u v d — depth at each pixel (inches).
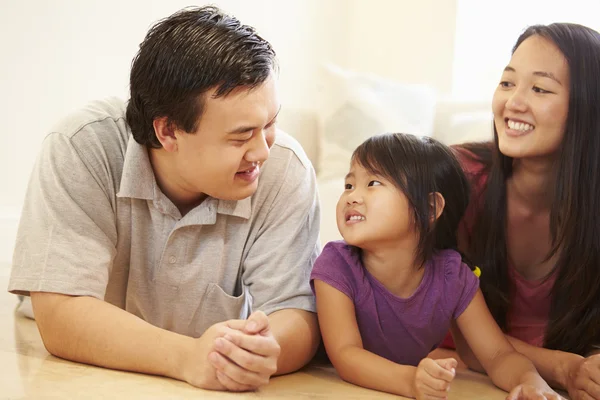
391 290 58.8
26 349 58.2
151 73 50.7
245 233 58.8
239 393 50.1
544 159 63.4
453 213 62.1
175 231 56.7
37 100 107.7
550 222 63.4
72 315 52.2
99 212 55.4
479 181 67.2
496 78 127.2
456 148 70.6
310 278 57.9
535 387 52.5
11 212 106.8
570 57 60.9
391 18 137.1
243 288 60.6
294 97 136.8
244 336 48.6
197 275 58.3
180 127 50.4
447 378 50.3
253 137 51.0
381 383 53.6
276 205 59.2
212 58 48.9
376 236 56.4
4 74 105.0
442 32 130.1
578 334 63.6
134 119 52.9
